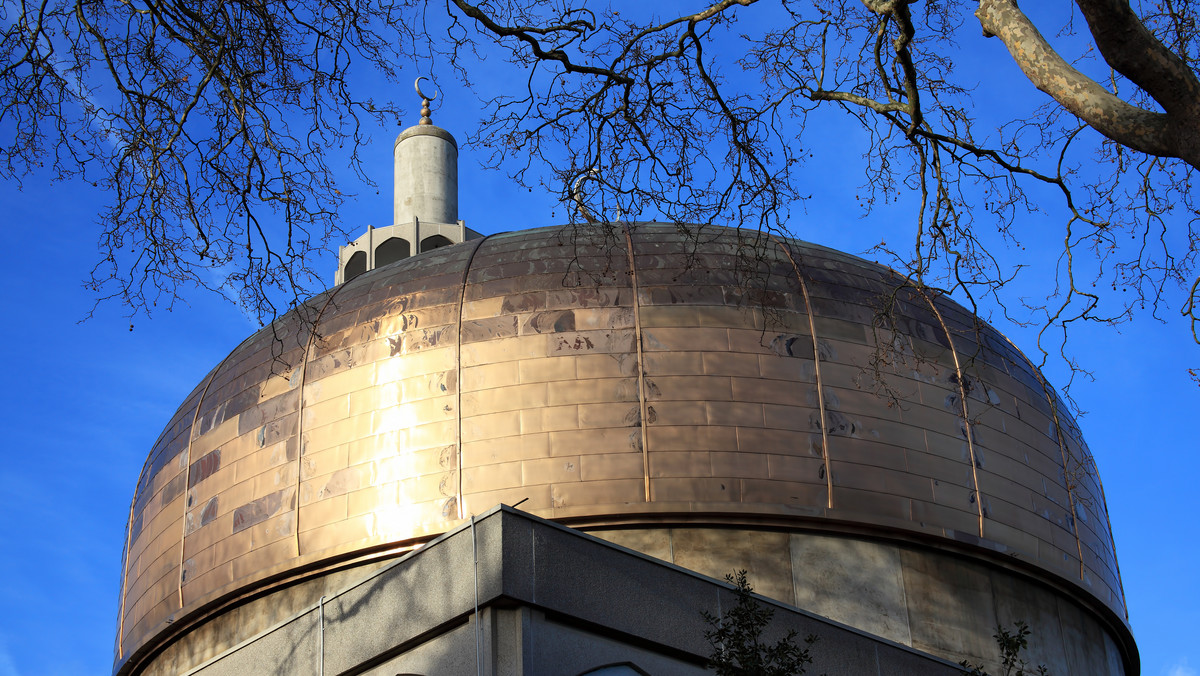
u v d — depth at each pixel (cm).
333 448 2323
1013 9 997
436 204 3653
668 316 2312
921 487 2256
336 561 2252
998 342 2528
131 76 1288
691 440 2211
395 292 2470
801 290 2384
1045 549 2338
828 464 2225
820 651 1756
